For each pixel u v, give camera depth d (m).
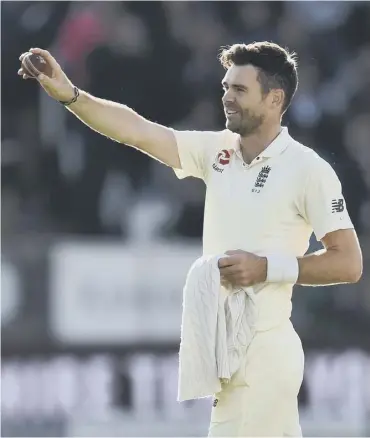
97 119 15.30
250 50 14.95
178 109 35.62
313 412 29.91
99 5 35.91
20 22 35.81
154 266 30.20
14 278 29.44
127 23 35.75
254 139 15.17
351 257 14.83
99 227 34.34
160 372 29.70
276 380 14.91
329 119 36.31
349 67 37.22
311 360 30.09
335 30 37.47
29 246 29.67
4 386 29.02
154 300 30.09
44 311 29.53
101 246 30.11
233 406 14.99
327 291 30.38
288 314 15.19
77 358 29.48
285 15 37.34
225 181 15.23
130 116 15.51
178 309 30.17
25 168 35.03
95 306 29.73
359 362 30.22
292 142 15.16
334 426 29.88
